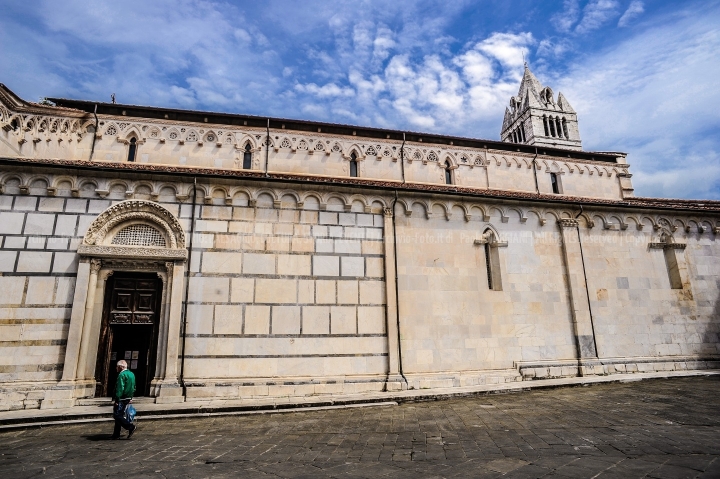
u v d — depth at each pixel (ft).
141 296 56.95
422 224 67.82
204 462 30.73
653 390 56.24
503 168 90.94
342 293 62.03
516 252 71.00
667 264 77.87
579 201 74.33
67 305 53.31
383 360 61.11
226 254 59.31
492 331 66.54
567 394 56.03
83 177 57.47
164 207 58.54
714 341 75.36
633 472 25.39
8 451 34.73
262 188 62.69
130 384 39.93
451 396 56.65
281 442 36.37
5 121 61.98
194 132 77.30
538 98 197.16
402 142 86.12
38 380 50.67
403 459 30.12
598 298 72.23
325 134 82.79
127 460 31.55
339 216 64.85
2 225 53.93
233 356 56.44
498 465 27.71
